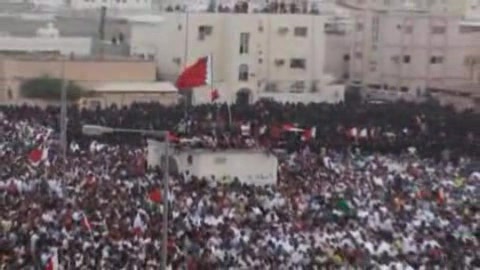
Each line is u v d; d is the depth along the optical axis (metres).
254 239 154.62
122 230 152.50
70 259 137.62
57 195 175.25
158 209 168.00
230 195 186.38
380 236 165.12
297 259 149.00
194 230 155.12
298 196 191.38
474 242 167.00
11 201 168.88
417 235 166.50
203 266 139.75
